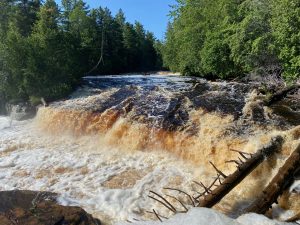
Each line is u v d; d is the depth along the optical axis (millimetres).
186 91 14039
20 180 9188
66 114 13344
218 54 22125
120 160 10336
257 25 17328
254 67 17906
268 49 16062
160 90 14766
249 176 7500
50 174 9531
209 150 9328
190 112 11172
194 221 3971
